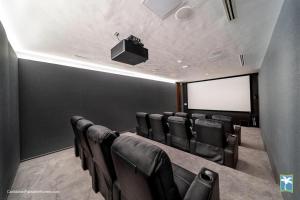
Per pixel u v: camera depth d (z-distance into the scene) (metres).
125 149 0.88
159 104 6.79
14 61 2.42
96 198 1.59
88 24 1.80
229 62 3.78
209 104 7.30
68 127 3.49
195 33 2.09
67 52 2.85
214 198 1.00
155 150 0.75
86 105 3.92
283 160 1.50
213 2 1.41
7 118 1.84
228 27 1.91
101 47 2.58
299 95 1.06
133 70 4.86
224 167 2.12
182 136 2.68
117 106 4.80
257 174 2.02
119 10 1.53
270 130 2.37
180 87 8.36
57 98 3.32
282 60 1.50
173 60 3.55
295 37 1.11
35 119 2.94
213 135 2.15
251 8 1.50
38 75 3.03
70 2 1.39
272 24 1.83
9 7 1.43
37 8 1.46
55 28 1.88
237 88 6.22
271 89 2.25
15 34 2.02
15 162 2.20
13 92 2.27
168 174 0.77
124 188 1.00
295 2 1.08
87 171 2.20
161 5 1.44
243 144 3.36
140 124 3.92
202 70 4.91
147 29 1.95
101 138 1.15
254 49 2.75
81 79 3.82
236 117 6.31
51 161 2.62
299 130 1.06
